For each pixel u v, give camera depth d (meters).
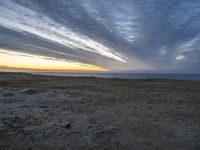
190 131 3.99
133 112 5.67
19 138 3.39
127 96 8.96
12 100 7.29
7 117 4.77
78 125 4.26
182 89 12.60
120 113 5.54
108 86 14.76
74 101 7.41
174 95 9.51
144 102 7.41
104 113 5.51
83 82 18.95
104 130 3.95
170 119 4.91
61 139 3.41
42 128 3.96
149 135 3.72
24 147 3.04
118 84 16.92
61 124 4.29
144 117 5.09
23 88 10.84
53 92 9.72
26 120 4.56
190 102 7.49
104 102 7.30
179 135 3.74
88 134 3.69
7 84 13.90
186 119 4.94
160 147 3.16
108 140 3.42
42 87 12.69
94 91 10.86
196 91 11.41
